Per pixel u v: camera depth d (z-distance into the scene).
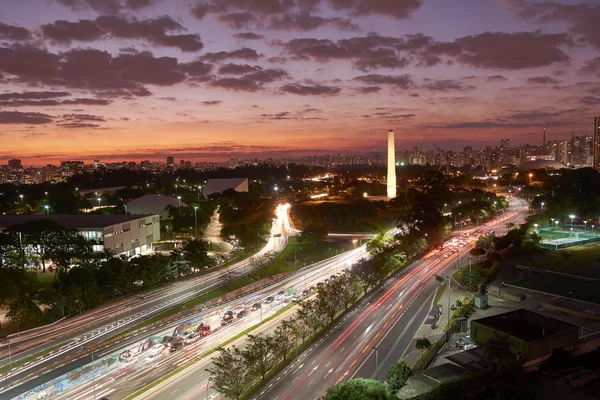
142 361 81.69
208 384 69.38
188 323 100.06
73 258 134.50
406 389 61.28
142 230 173.50
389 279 130.75
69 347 87.56
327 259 161.38
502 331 73.50
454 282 124.69
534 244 153.88
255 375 70.56
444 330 91.00
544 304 102.44
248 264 152.88
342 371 75.31
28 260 133.75
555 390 59.62
